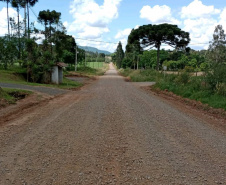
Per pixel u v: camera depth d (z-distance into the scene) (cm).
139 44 4381
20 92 1327
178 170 398
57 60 2377
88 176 373
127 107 992
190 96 1330
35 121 738
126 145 519
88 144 523
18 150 484
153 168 404
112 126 679
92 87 2188
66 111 905
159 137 582
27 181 356
